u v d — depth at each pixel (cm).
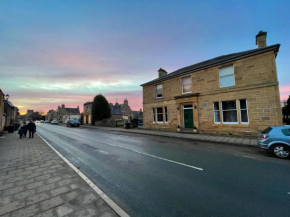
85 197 315
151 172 472
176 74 1517
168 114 1605
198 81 1359
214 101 1246
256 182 399
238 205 296
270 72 996
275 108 970
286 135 615
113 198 323
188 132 1368
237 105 1127
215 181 406
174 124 1539
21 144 964
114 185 385
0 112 1622
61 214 260
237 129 1118
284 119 1877
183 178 427
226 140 982
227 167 516
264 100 1010
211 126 1256
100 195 322
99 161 590
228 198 322
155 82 1753
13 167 505
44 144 960
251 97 1061
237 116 1127
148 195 336
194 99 1354
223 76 1221
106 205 287
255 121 1042
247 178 425
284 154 612
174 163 560
